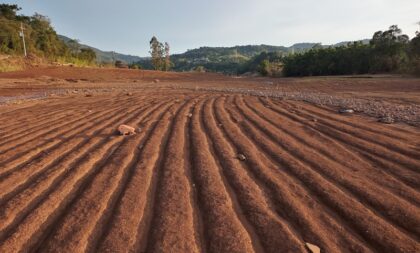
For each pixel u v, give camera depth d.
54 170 4.44
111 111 9.34
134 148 5.42
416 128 6.27
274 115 8.18
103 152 5.27
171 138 6.02
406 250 2.55
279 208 3.30
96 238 2.81
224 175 4.20
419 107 9.09
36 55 55.03
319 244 2.66
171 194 3.63
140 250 2.64
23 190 3.83
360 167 4.33
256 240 2.75
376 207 3.23
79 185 3.96
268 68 56.16
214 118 7.91
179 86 22.52
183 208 3.31
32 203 3.48
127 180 4.09
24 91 19.23
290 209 3.25
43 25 70.69
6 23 55.53
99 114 8.88
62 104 11.51
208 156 4.95
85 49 81.00
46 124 7.64
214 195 3.59
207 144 5.61
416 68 28.98
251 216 3.13
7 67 39.59
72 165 4.66
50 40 65.94
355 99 11.62
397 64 38.59
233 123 7.29
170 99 12.05
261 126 6.88
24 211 3.31
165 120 7.73
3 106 11.57
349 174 4.09
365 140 5.53
